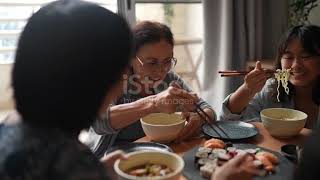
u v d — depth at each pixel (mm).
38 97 546
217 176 696
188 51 2781
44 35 539
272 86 1544
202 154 967
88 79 556
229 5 2428
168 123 1240
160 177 699
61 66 534
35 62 538
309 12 2592
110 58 574
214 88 2611
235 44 2592
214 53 2576
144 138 1204
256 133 1191
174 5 2654
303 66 1440
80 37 538
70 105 559
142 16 2570
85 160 550
